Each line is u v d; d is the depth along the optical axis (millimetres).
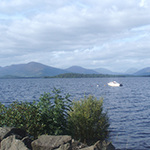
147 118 20094
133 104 31000
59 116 7000
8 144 4566
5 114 6738
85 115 9773
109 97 43469
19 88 85688
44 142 4637
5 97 45969
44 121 6727
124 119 19516
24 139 4727
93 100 11164
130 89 75188
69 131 7348
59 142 4684
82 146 4914
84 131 9875
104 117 10930
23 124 6559
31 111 6648
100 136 10414
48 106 6926
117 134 13719
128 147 11695
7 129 5312
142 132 14945
